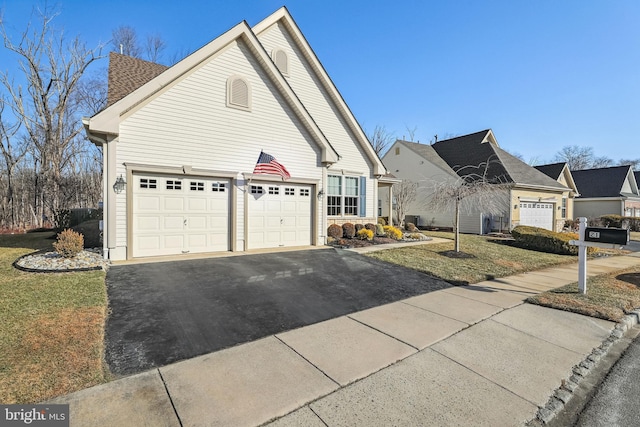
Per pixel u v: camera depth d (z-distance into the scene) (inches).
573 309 214.5
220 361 135.9
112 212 299.7
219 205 364.8
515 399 115.7
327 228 499.2
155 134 319.9
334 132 544.7
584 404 116.9
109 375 121.9
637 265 406.3
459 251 433.4
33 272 250.7
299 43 523.8
